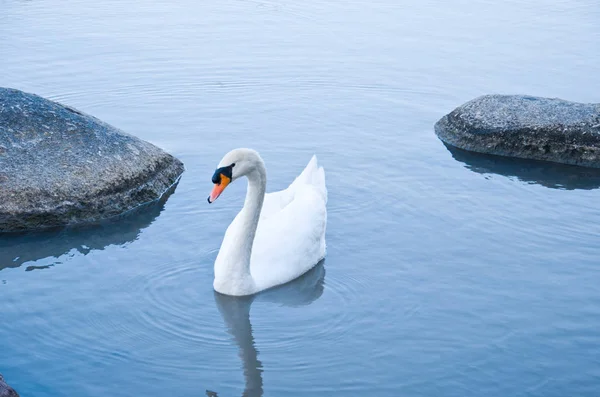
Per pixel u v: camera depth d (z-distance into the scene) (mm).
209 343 8641
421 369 8156
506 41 19406
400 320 9039
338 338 8719
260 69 17203
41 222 11266
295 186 11047
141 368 8164
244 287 9562
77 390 7793
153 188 12195
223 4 21922
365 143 14031
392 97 16109
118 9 21219
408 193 12195
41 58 17422
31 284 9703
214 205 11859
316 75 17000
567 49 18906
